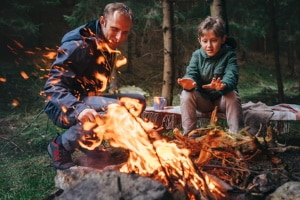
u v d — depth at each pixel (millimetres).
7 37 11719
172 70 6312
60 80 2904
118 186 1924
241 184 2510
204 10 9375
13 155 5230
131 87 11766
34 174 4145
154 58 15000
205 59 3926
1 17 10250
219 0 5480
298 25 10500
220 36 3748
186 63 10656
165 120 4785
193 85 3809
